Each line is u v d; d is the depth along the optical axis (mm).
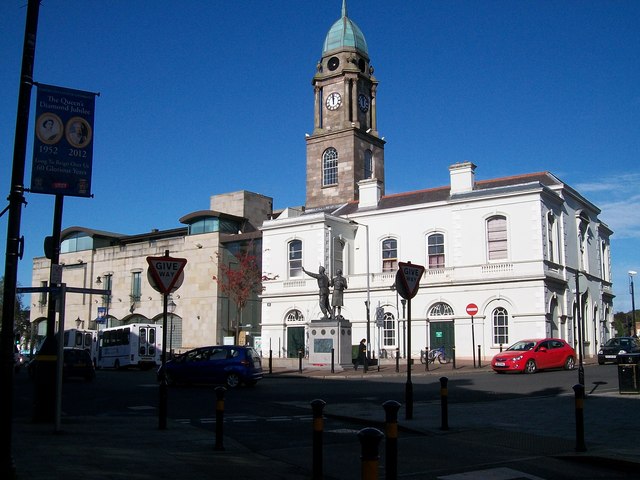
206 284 57094
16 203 9047
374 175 64188
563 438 11992
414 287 15117
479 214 42906
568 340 42375
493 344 41094
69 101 12172
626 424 13539
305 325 47438
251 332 57688
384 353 44188
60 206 14344
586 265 48031
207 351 26406
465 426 13484
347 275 47469
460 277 42781
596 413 15328
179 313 58500
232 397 21547
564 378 27031
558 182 44438
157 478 8688
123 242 66875
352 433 13273
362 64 66250
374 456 5773
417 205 46062
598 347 48469
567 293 43344
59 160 11977
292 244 49188
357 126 62656
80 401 20516
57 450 10578
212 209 62938
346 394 22000
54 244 14242
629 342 37875
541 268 40219
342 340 35344
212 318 56094
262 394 22578
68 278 68000
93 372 31297
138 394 22984
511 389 22766
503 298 40938
